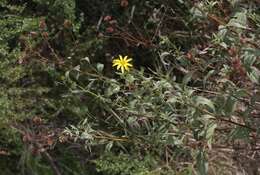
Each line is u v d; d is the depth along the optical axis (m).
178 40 6.26
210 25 5.24
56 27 6.40
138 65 6.78
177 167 5.57
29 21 6.05
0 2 6.16
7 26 6.40
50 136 5.34
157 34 6.31
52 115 5.96
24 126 5.86
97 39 6.43
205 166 3.84
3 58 5.96
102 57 6.64
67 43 6.34
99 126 5.71
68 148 6.11
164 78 4.72
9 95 5.90
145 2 6.65
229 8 4.76
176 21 6.36
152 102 4.28
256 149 4.76
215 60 4.36
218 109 3.81
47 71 6.00
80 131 4.66
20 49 6.12
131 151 5.73
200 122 3.90
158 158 5.61
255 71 3.70
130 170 5.67
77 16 6.88
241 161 5.14
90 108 5.86
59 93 6.15
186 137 4.29
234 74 4.10
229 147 4.92
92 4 6.84
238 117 4.32
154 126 4.34
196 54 5.06
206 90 4.67
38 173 5.90
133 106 4.34
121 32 6.37
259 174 5.07
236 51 3.86
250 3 4.54
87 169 6.13
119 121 4.90
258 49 3.79
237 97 3.80
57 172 5.94
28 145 5.75
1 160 5.96
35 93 6.00
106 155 5.76
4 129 5.70
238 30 4.00
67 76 4.84
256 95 4.02
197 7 4.43
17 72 5.85
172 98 3.95
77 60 6.20
